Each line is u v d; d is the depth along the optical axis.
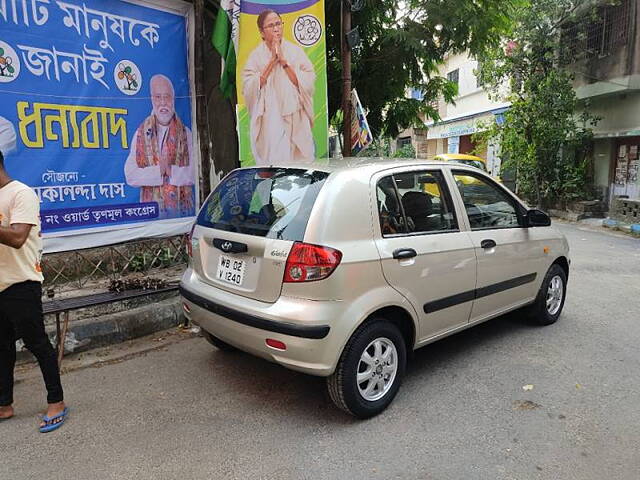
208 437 3.03
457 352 4.34
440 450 2.90
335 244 2.97
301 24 5.46
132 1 4.93
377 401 3.26
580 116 13.92
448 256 3.63
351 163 3.51
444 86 9.34
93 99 4.78
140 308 4.73
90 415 3.27
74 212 4.77
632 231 11.07
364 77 8.62
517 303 4.53
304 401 3.48
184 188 5.62
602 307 5.66
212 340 4.10
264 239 3.08
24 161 4.42
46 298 4.38
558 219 13.93
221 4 5.08
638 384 3.75
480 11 7.53
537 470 2.72
